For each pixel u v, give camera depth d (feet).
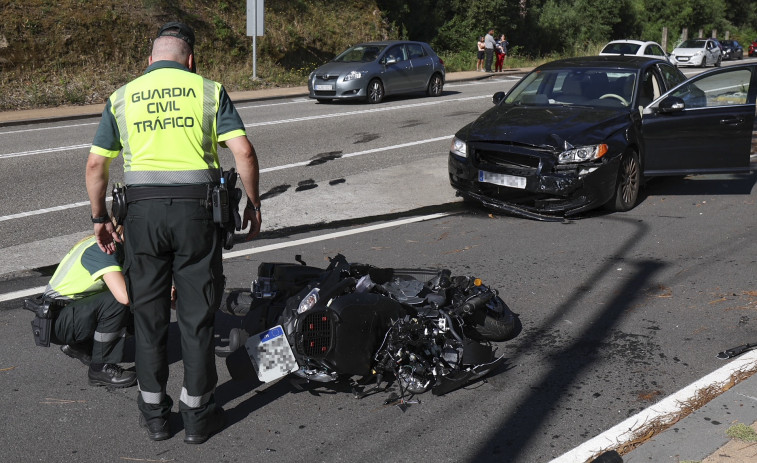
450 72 100.07
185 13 77.71
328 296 13.61
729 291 19.42
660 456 11.64
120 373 14.61
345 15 97.19
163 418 12.75
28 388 14.53
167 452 12.36
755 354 15.55
